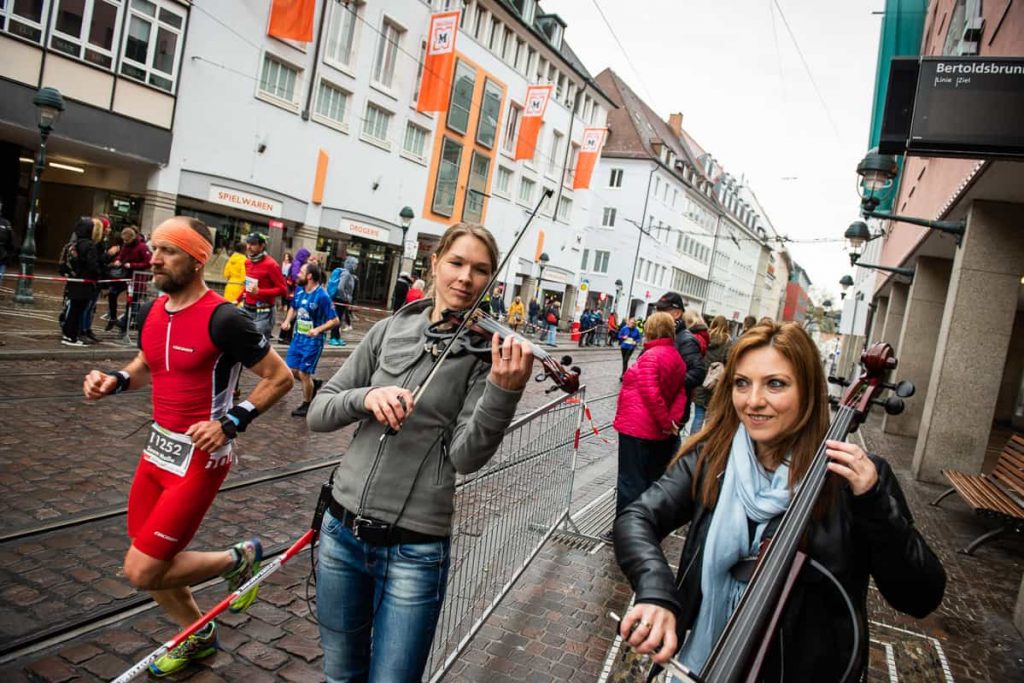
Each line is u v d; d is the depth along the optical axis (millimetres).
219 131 19359
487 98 30328
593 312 31875
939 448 8820
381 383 2125
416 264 28078
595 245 47938
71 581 3369
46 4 15445
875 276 23797
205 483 2539
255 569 2871
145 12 17125
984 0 8195
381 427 2066
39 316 11227
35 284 15508
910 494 8070
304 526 4531
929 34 16203
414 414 2008
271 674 2902
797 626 1424
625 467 4883
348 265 17953
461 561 2865
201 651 2848
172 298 2582
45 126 12070
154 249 2484
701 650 1536
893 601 1528
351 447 2117
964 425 8695
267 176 20922
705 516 1644
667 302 7289
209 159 19266
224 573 2777
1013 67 4836
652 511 1639
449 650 2826
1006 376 17828
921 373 13656
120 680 1932
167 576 2541
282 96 21203
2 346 8352
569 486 5051
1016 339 17609
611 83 50188
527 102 31391
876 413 17438
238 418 2514
